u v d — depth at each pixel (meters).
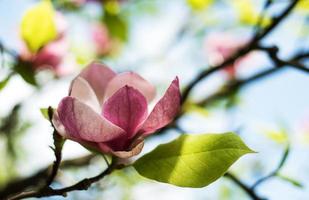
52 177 0.83
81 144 0.82
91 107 0.81
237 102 1.58
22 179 1.35
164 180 0.83
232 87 1.51
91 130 0.81
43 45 1.04
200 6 1.46
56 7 1.45
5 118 1.47
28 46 1.04
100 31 1.69
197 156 0.83
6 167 1.76
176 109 0.82
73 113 0.80
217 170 0.83
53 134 0.82
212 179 0.83
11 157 1.72
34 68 1.14
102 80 0.88
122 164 0.84
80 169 1.43
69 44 1.38
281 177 1.02
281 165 1.01
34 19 1.03
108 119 0.82
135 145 0.83
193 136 0.84
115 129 0.81
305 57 1.11
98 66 0.88
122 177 1.52
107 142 0.82
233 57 1.13
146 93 0.87
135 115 0.82
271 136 1.24
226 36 1.66
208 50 1.65
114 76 0.88
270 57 1.07
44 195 0.83
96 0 1.54
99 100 0.87
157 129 0.83
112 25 1.58
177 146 0.84
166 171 0.83
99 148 0.83
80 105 0.80
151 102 0.86
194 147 0.84
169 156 0.84
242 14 1.50
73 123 0.80
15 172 1.77
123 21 1.58
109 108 0.82
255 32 1.09
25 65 1.07
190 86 1.17
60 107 0.80
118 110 0.82
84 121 0.80
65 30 1.21
